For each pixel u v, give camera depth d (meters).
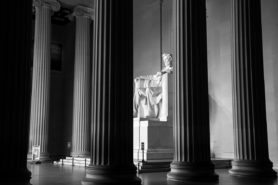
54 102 29.33
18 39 8.12
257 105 14.24
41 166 19.30
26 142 8.15
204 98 12.41
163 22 24.36
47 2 25.72
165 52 23.92
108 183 9.41
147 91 20.11
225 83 20.78
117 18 10.30
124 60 10.31
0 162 7.66
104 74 10.11
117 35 10.24
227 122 20.41
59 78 29.97
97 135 9.97
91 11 27.44
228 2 21.02
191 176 11.63
